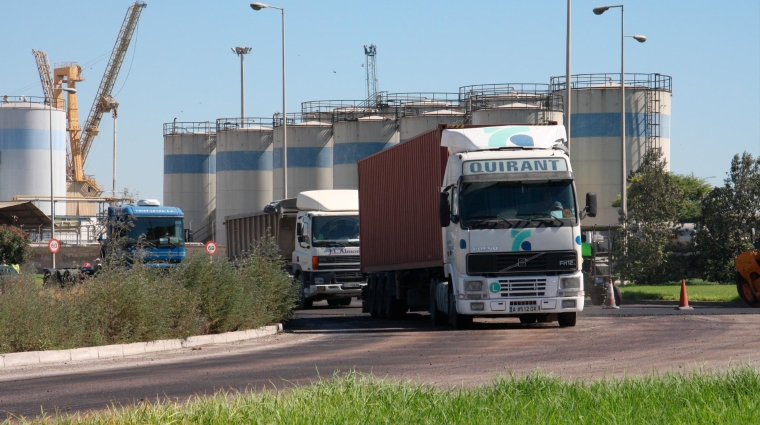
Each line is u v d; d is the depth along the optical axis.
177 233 61.09
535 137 32.03
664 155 105.56
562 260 31.03
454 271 31.86
